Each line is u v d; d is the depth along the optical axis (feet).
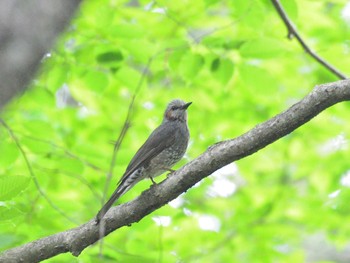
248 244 50.57
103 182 35.83
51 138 41.70
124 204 24.58
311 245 72.08
